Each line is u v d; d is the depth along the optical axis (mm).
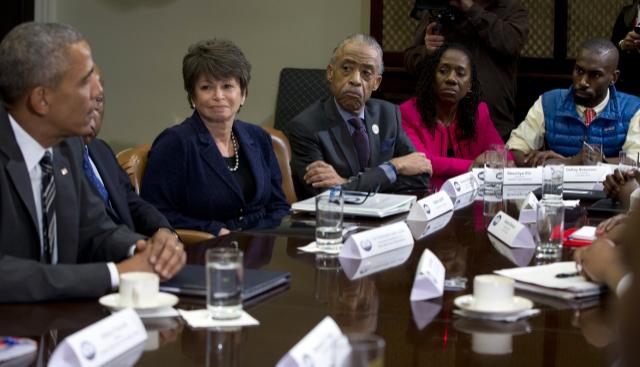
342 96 3471
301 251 2172
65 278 1664
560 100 4352
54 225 1972
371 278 1885
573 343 1430
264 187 3094
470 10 4707
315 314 1592
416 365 1315
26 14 6160
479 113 4148
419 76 4125
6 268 1642
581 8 5383
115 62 6258
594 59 4188
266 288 1763
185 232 2826
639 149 4160
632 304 611
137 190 3039
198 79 2961
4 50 1855
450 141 4109
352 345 975
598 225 2379
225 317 1542
